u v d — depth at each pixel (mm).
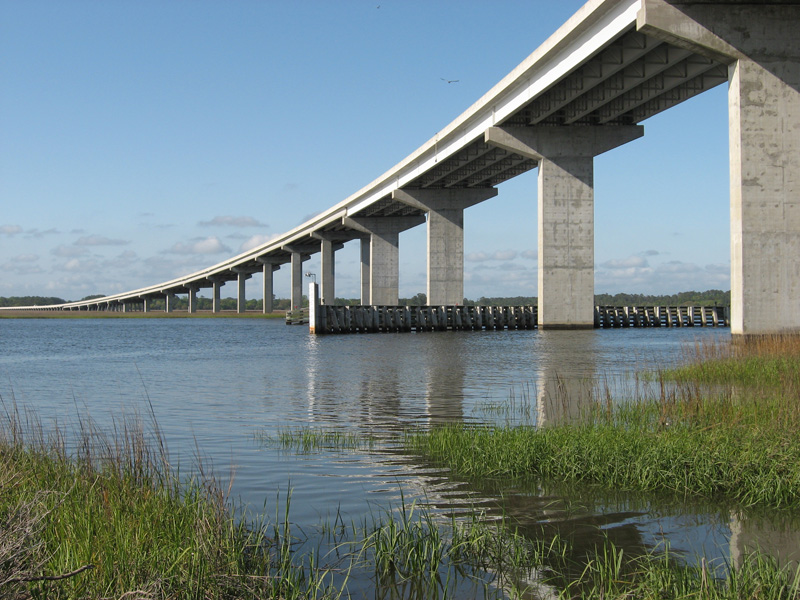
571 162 58844
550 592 7289
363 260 119438
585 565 7965
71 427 16781
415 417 17797
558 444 12477
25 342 61969
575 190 58906
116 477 9945
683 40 35125
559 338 53219
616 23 39875
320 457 13141
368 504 10141
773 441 11664
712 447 11477
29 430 16109
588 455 11773
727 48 35062
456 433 14344
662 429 13312
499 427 15781
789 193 35000
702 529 9070
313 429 16203
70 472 10531
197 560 7148
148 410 19625
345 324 69188
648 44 43781
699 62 47500
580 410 17812
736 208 35531
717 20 34969
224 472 11977
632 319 86000
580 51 44125
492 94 57125
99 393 23984
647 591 6953
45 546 7320
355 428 16297
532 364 32031
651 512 9727
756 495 10203
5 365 36844
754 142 35000
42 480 9953
